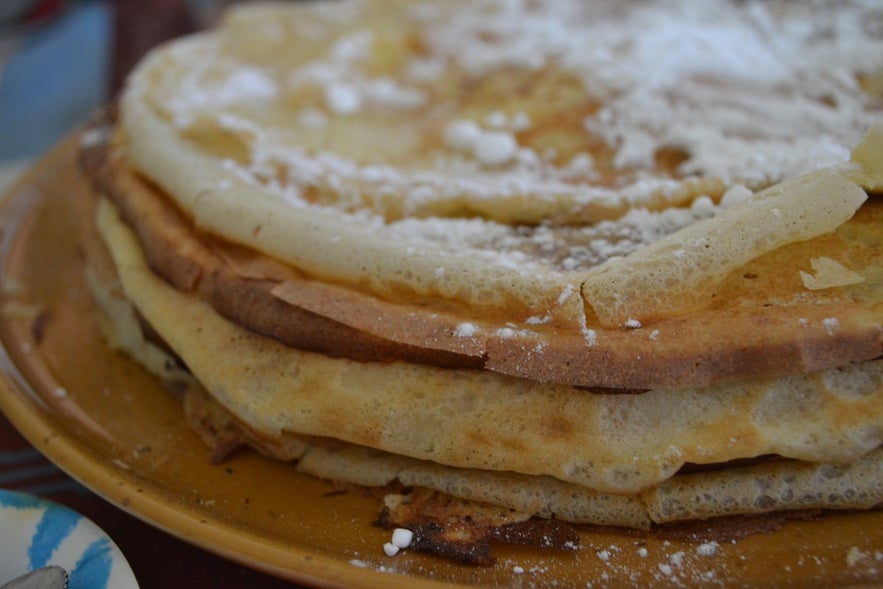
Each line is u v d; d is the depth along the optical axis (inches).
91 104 24.8
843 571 12.3
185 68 18.1
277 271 13.8
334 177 15.4
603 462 12.7
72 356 15.8
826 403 12.7
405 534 12.8
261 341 13.8
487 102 17.1
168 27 28.2
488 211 14.8
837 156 14.3
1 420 15.3
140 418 14.7
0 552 13.1
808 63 17.0
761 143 15.2
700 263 12.9
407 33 19.1
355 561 12.5
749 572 12.4
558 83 17.0
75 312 16.6
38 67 27.8
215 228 14.4
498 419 12.9
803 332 12.5
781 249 13.1
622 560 12.6
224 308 13.9
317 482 13.7
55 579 12.4
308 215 14.1
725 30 18.0
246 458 14.1
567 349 12.6
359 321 13.1
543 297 12.9
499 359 12.7
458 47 18.6
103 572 12.7
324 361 13.4
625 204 14.5
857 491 12.8
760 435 12.6
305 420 13.3
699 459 12.6
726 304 12.9
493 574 12.5
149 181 15.8
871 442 12.6
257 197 14.4
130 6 30.1
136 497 13.2
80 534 13.0
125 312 15.5
